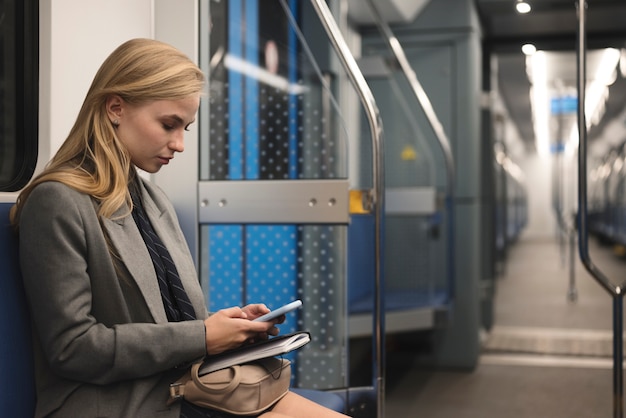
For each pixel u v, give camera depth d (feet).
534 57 25.71
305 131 8.40
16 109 6.85
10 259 5.43
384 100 16.63
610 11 17.10
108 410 5.08
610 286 9.28
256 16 8.45
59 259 4.94
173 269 5.78
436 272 16.70
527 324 23.30
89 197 5.25
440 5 16.75
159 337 5.09
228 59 8.55
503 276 39.09
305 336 5.57
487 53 20.04
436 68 16.89
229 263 8.54
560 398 14.03
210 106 8.57
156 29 8.60
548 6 16.78
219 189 8.41
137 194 6.02
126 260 5.31
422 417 12.69
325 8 7.95
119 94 5.45
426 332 17.15
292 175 8.43
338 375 8.39
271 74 8.45
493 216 21.08
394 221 16.90
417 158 16.57
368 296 15.60
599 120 33.47
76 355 4.89
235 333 5.31
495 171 20.72
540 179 97.30
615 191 48.42
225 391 5.13
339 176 8.31
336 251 8.32
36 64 6.97
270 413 5.40
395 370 16.84
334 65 8.34
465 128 16.83
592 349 18.98
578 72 9.31
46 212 5.01
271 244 8.44
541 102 40.65
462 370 16.76
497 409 13.24
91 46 7.53
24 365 5.47
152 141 5.52
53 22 6.99
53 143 7.03
